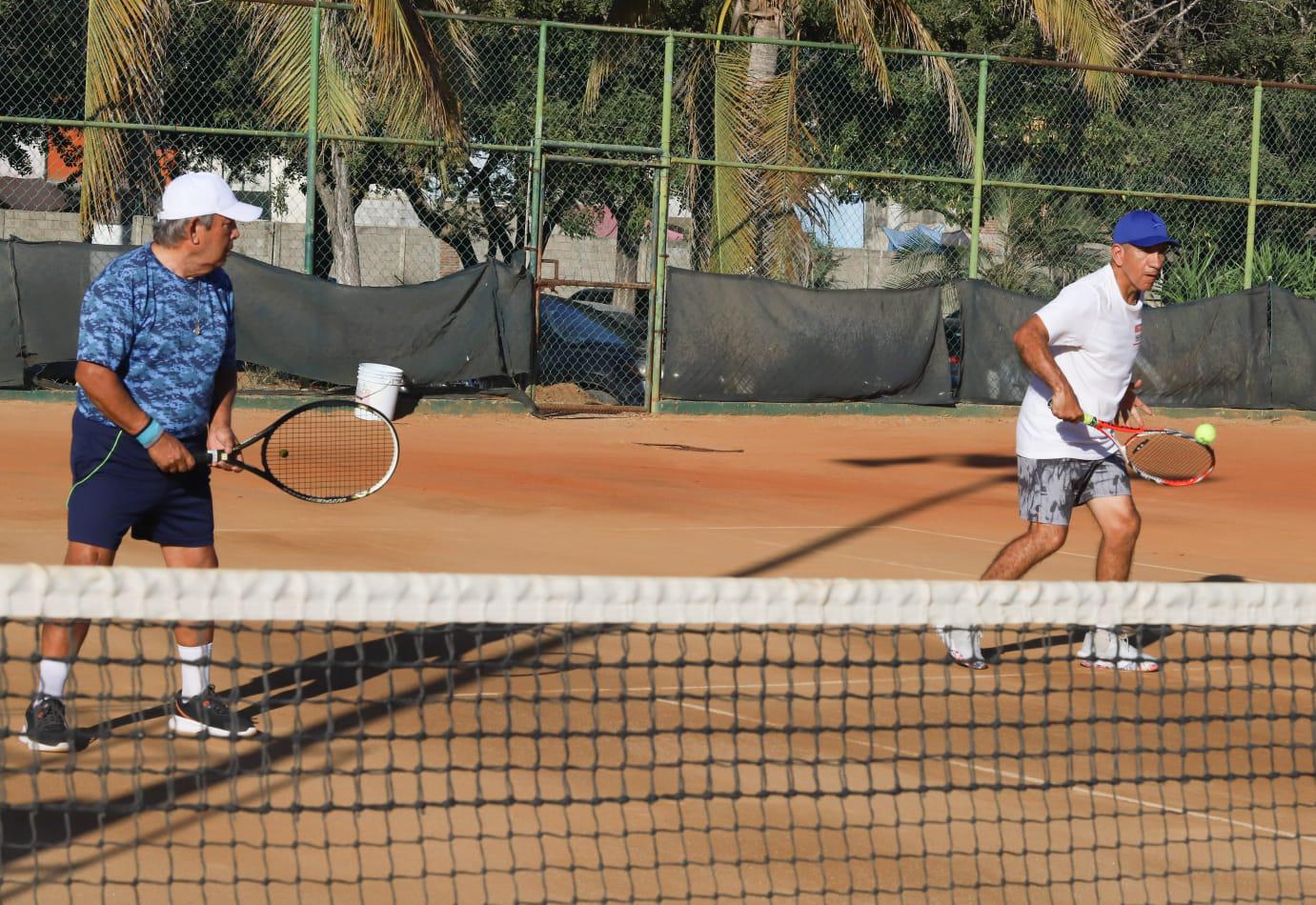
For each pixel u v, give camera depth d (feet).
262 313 86.99
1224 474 76.43
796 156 105.29
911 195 134.10
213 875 20.48
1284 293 105.29
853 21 98.89
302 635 34.12
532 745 26.66
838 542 51.39
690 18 134.21
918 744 27.81
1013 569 35.35
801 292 96.78
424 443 77.05
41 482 57.82
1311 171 136.46
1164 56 156.56
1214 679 33.63
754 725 28.53
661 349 95.20
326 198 130.62
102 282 26.91
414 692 29.89
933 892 20.94
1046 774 23.34
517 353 91.91
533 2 132.98
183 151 128.77
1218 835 23.79
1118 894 21.18
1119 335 34.60
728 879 21.01
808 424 94.58
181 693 26.96
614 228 185.57
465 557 45.68
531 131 133.49
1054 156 139.03
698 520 55.62
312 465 64.49
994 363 100.32
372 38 92.48
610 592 19.51
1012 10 136.36
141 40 89.04
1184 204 133.69
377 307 88.48
